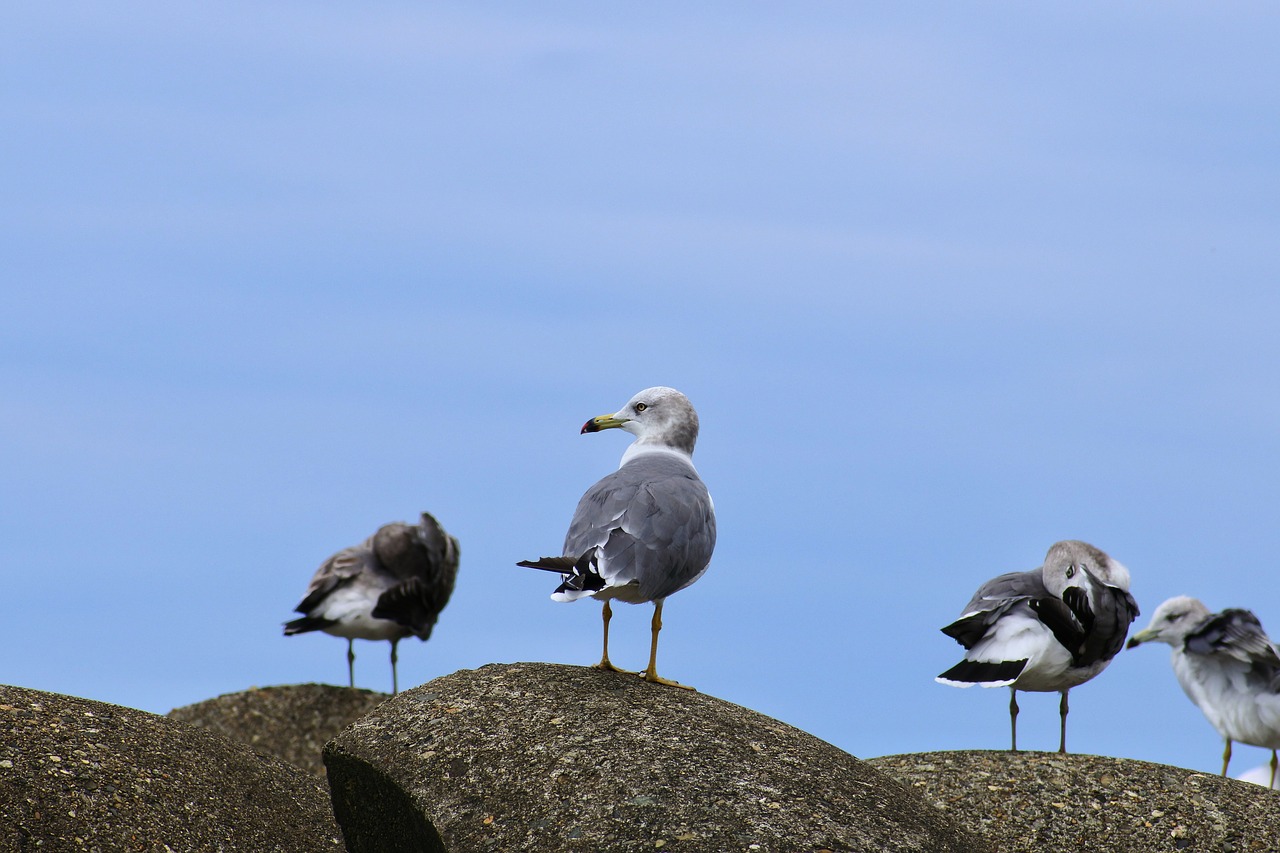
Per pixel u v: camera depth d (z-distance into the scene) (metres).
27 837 11.24
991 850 12.44
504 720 12.69
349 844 12.95
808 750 12.92
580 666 14.23
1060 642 16.42
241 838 12.41
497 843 11.27
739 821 11.39
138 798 12.10
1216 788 14.66
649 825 11.28
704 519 13.76
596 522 13.25
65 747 12.36
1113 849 13.66
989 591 17.31
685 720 12.84
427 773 12.09
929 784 14.81
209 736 13.98
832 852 11.28
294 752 20.64
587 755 12.05
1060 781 14.72
